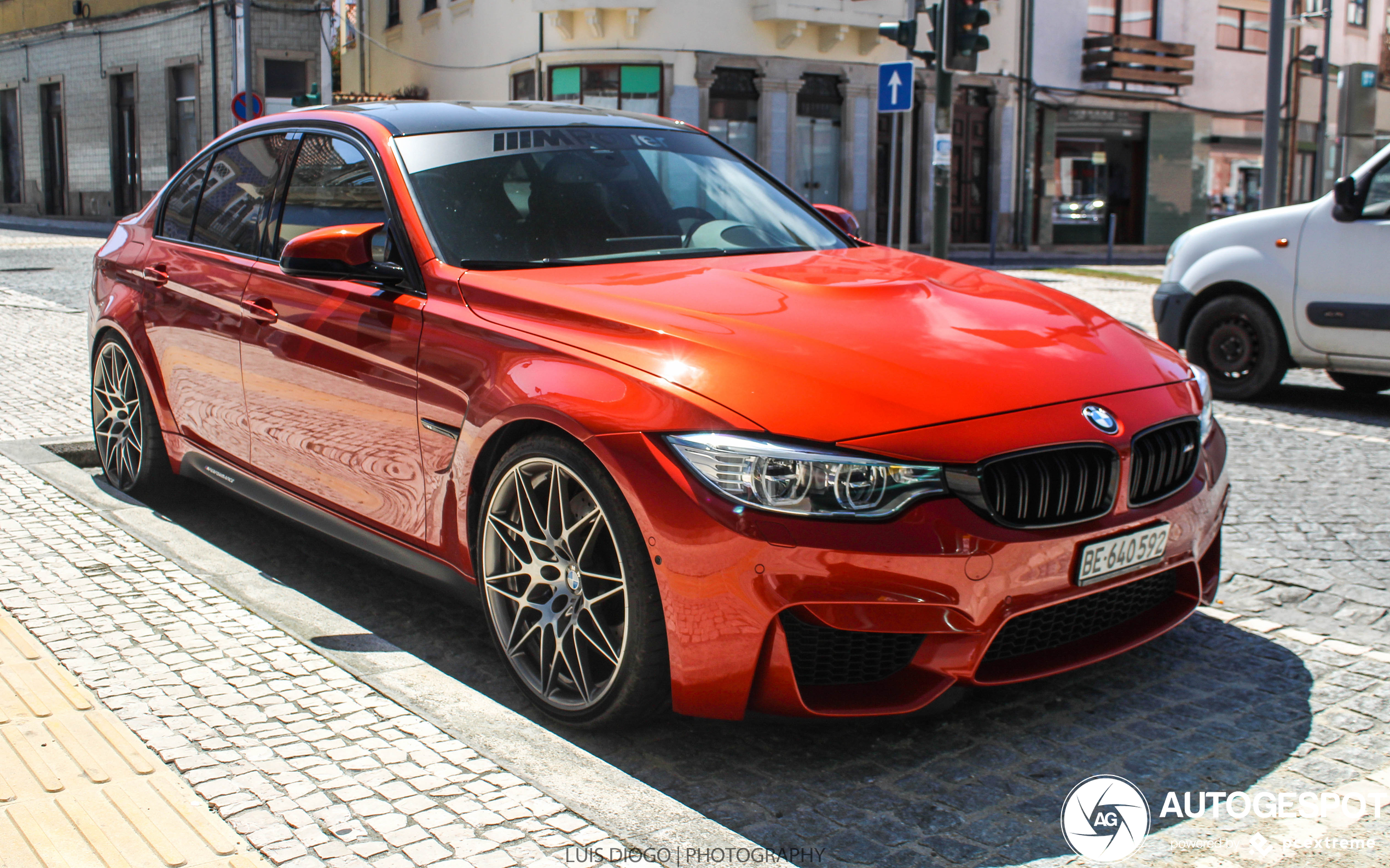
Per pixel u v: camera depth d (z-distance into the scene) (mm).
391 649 3406
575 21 22438
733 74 23484
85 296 11734
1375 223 7102
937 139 12672
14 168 34688
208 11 27047
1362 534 4695
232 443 4176
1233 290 7777
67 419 6203
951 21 12461
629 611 2738
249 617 3615
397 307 3416
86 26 30656
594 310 3016
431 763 2725
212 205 4512
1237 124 29938
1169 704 3129
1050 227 27906
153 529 4488
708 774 2740
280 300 3865
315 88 26938
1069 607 2895
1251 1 29500
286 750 2768
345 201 3832
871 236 25172
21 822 2406
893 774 2744
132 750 2730
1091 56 27453
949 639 2639
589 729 2895
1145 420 2916
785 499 2555
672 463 2639
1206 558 3314
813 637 2639
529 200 3709
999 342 2996
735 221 4012
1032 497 2705
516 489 3043
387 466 3453
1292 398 7938
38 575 3947
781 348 2807
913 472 2592
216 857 2287
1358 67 14039
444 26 26531
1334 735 2955
